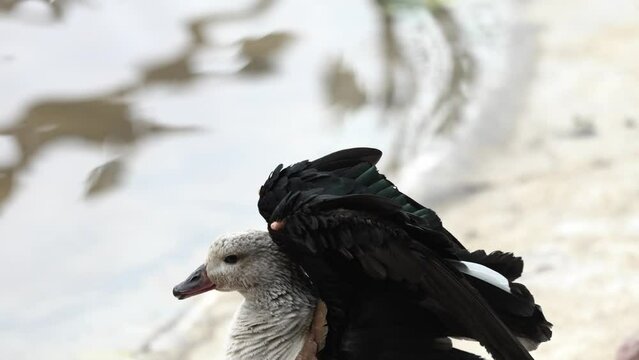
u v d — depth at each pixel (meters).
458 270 5.48
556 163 10.75
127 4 14.45
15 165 11.38
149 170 11.31
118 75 13.00
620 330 8.38
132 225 10.50
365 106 12.38
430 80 12.79
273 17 14.42
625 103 11.73
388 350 5.88
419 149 11.36
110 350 8.90
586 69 12.49
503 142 11.23
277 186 5.86
